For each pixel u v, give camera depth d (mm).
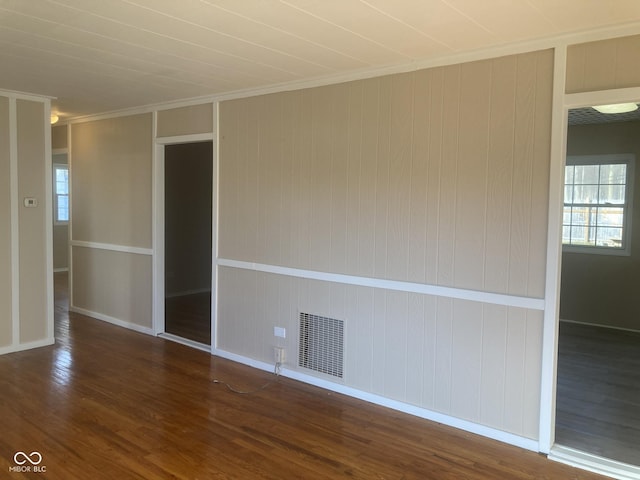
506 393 3072
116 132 5645
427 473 2725
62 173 9641
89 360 4531
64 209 9695
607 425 3334
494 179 3064
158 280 5336
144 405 3559
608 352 5070
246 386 3963
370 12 2475
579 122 6191
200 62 3451
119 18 2623
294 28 2732
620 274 6102
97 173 5930
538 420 2963
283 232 4152
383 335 3584
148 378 4105
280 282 4203
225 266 4633
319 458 2865
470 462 2846
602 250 6203
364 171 3621
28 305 4805
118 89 4379
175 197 7547
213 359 4629
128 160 5535
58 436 3070
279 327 4234
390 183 3494
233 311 4590
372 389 3670
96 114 5762
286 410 3516
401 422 3344
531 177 2936
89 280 6156
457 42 2926
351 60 3334
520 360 3014
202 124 4758
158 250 5320
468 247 3180
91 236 6078
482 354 3150
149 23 2693
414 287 3402
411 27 2684
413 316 3430
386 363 3582
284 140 4098
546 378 2914
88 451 2893
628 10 2396
